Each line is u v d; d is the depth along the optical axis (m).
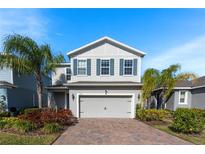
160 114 13.65
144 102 16.09
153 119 13.66
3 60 13.89
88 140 7.84
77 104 15.84
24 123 9.59
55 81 21.28
